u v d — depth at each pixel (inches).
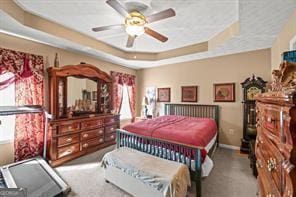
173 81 228.7
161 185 80.8
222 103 189.8
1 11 92.5
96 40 166.4
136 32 106.3
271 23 109.4
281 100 30.7
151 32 114.7
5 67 124.1
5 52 124.3
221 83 190.2
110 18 122.5
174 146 103.2
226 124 186.7
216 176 119.1
